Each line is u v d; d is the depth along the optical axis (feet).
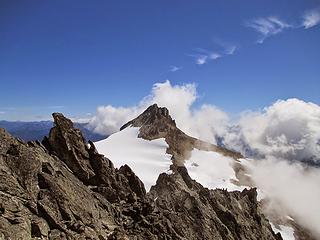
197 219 276.82
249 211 389.80
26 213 149.79
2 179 156.76
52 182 170.71
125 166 261.24
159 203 272.31
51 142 220.64
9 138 181.68
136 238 185.98
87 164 224.33
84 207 175.42
